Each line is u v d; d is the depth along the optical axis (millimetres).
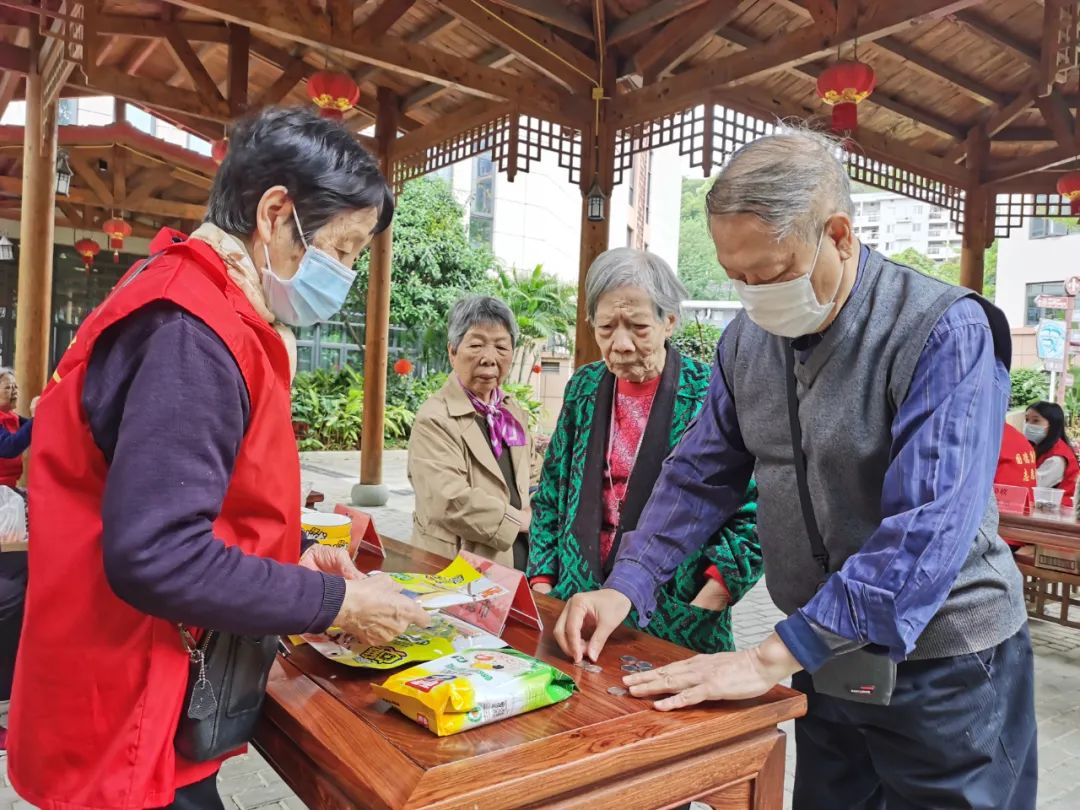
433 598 1271
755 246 1146
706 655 1149
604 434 1859
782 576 1450
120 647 952
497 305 2408
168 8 6156
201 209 11617
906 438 1185
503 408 2502
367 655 1181
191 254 1001
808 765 1578
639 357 1756
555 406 15102
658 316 1761
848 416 1266
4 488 2721
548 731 967
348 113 8008
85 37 5750
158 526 860
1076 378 16469
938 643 1271
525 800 859
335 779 946
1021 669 1354
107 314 952
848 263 1238
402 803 794
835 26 4352
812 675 1245
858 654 1188
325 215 1079
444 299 15562
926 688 1286
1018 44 5559
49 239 6926
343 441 13250
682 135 5258
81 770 954
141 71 8070
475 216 18219
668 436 1767
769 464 1438
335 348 15227
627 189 21406
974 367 1165
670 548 1504
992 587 1295
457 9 5066
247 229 1076
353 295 15102
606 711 1040
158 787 957
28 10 5664
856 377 1256
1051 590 5680
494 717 982
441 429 2354
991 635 1283
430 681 1003
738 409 1484
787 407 1387
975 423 1145
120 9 6266
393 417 13727
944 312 1196
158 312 942
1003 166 7031
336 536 1652
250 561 941
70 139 10219
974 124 7090
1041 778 2898
